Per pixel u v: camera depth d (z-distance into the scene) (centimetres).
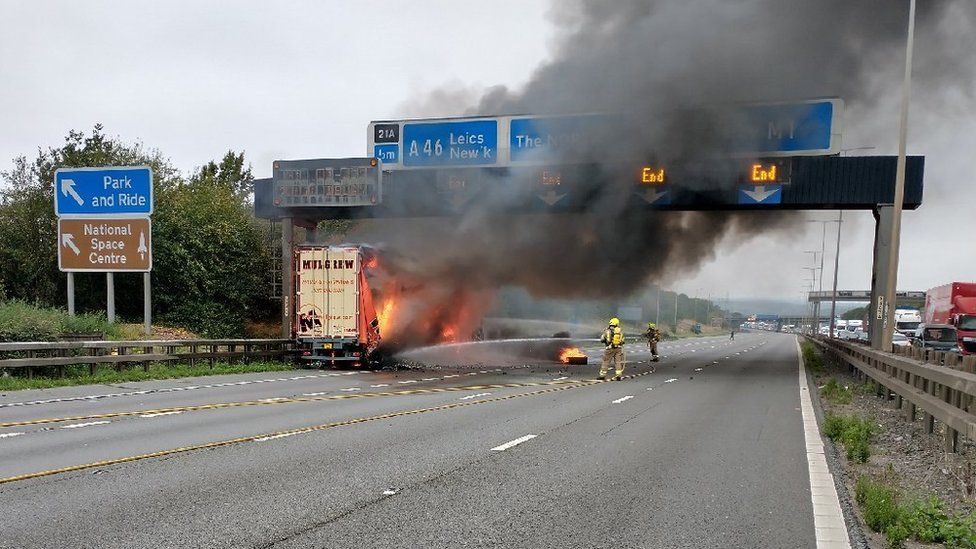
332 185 2528
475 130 2572
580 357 3019
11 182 3020
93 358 1808
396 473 752
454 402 1440
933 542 547
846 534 562
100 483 691
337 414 1221
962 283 4062
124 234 2264
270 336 3403
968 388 814
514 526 568
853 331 8006
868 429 1048
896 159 2316
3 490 661
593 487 705
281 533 539
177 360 2089
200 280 3234
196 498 637
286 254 2648
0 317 1944
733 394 1703
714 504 647
